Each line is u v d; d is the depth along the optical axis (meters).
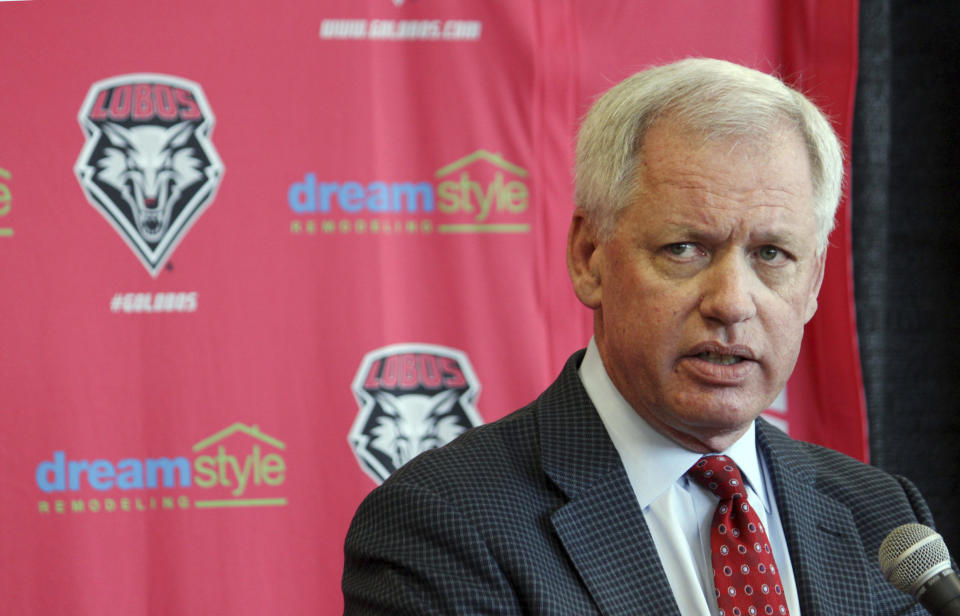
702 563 4.76
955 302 10.28
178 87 8.95
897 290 10.22
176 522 8.88
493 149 9.28
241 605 8.90
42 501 8.72
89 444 8.78
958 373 10.30
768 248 4.49
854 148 10.02
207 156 8.98
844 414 9.64
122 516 8.81
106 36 8.88
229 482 8.95
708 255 4.47
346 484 9.07
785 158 4.48
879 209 10.06
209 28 8.99
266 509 8.97
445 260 9.23
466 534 4.51
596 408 5.04
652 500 4.84
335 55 9.12
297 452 9.02
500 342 9.25
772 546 5.05
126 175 8.88
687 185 4.41
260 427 8.98
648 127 4.56
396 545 4.61
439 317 9.22
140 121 8.91
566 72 9.34
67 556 8.72
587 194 4.80
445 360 9.20
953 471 10.31
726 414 4.49
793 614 4.85
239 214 9.01
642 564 4.61
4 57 8.76
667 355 4.50
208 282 8.95
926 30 10.20
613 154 4.63
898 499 5.48
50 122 8.81
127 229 8.89
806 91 9.61
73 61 8.84
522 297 9.28
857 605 4.92
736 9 9.57
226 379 8.95
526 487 4.79
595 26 9.41
